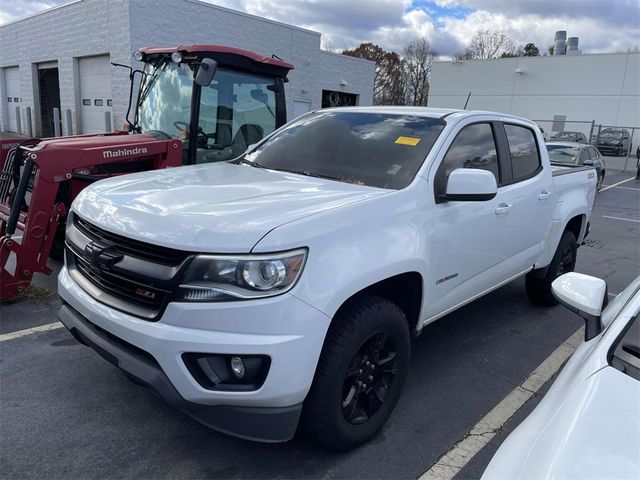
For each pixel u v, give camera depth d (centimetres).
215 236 237
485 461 294
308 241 245
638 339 209
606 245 929
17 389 342
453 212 345
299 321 236
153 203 280
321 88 2156
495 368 411
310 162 379
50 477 263
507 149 433
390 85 6144
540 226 484
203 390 235
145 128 640
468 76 4041
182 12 1567
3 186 545
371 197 296
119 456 281
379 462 288
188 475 269
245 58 619
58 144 491
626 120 3419
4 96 2419
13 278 469
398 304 335
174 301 238
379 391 301
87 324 283
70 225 322
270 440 246
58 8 1816
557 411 181
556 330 495
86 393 340
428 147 352
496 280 432
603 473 144
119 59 1548
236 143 640
